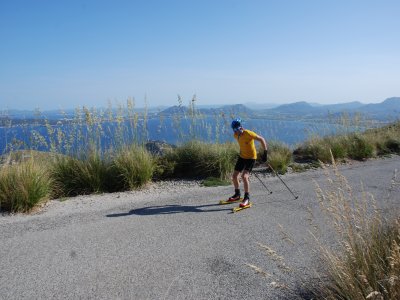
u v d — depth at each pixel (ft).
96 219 21.07
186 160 34.81
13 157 27.17
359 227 11.18
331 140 43.86
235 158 34.50
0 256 15.89
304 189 27.76
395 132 52.11
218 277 13.57
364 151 43.50
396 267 9.37
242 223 19.84
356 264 10.38
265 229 18.69
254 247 16.29
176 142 36.40
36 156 28.55
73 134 30.35
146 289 12.86
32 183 23.47
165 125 36.09
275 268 14.05
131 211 22.67
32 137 28.94
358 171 34.81
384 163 39.55
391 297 8.94
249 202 23.39
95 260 15.33
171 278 13.61
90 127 30.81
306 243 16.37
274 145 41.81
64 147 29.96
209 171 33.53
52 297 12.44
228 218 20.84
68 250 16.46
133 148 31.58
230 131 37.70
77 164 29.04
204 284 13.08
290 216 20.85
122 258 15.48
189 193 27.58
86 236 18.21
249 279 13.30
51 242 17.46
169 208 23.27
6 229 19.43
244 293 12.34
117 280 13.56
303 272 13.44
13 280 13.66
